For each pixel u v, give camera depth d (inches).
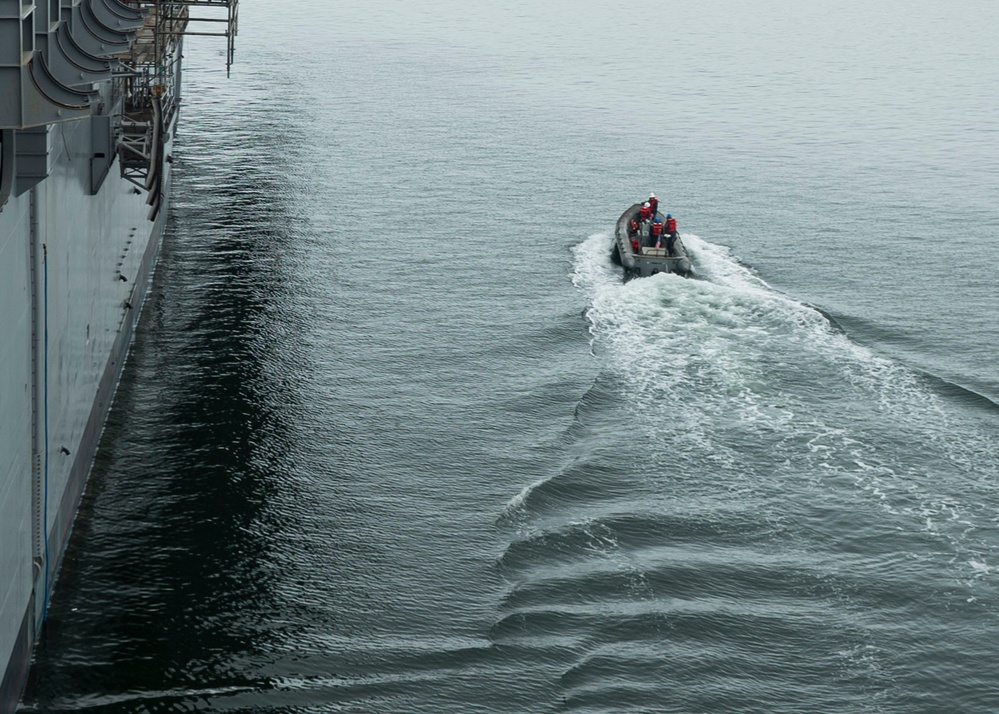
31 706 1125.1
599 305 2203.5
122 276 1833.2
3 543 1029.8
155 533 1411.2
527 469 1600.6
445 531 1445.6
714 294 2256.4
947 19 6830.7
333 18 6141.7
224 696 1153.4
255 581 1331.2
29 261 1138.0
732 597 1336.1
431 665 1208.2
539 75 4815.5
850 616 1309.1
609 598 1326.3
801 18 6761.8
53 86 948.0
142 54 1979.6
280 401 1777.8
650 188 3152.1
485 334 2071.9
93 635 1226.6
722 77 4913.9
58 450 1295.5
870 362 1962.4
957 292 2359.7
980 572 1387.8
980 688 1203.9
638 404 1798.7
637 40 5826.8
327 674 1190.3
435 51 5305.1
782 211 2952.8
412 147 3503.9
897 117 4205.2
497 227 2738.7
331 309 2167.8
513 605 1306.6
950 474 1608.0
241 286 2258.9
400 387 1849.2
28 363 1139.3
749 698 1179.9
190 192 2881.4
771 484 1573.6
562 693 1173.1
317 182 3061.0
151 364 1878.7
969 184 3272.6
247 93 4163.4
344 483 1549.0
